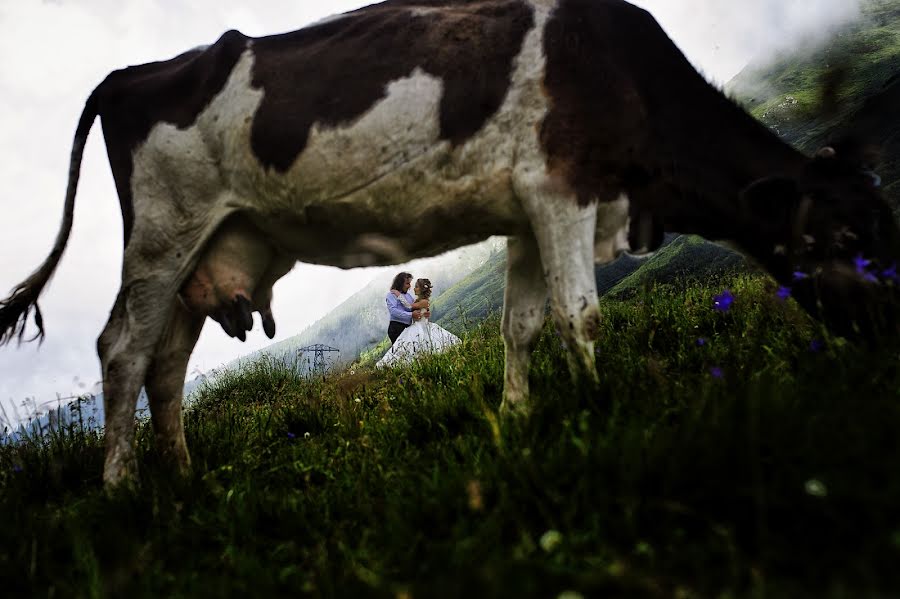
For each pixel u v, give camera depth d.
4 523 2.28
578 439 1.87
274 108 3.04
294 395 5.62
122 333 3.31
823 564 1.26
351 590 1.44
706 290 4.84
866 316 2.62
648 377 2.52
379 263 3.36
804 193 2.76
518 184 2.81
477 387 3.20
